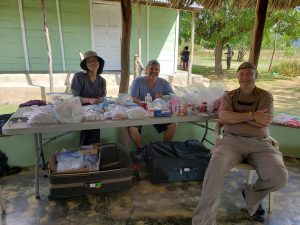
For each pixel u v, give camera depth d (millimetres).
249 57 3295
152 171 2465
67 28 6996
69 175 2104
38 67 7031
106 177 2197
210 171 1880
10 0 6402
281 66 11352
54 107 1952
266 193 1868
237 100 2229
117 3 7273
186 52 10773
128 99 2598
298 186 2506
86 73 2795
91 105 2445
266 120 2066
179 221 1958
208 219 1802
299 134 3090
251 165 2018
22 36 6699
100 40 7406
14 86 5664
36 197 2188
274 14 8836
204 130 3281
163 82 2990
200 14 10992
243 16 9695
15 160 2688
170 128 2902
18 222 1912
